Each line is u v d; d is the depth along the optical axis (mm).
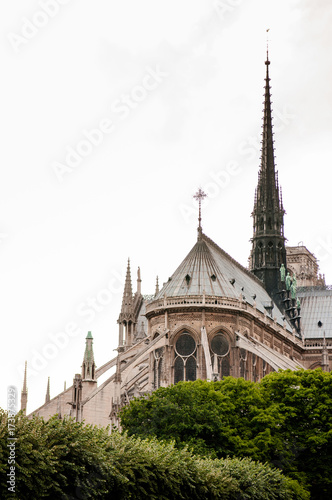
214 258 166000
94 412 145500
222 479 84375
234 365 154500
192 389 114250
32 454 62875
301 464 112812
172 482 76562
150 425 110250
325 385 118625
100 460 68125
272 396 119375
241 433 111625
